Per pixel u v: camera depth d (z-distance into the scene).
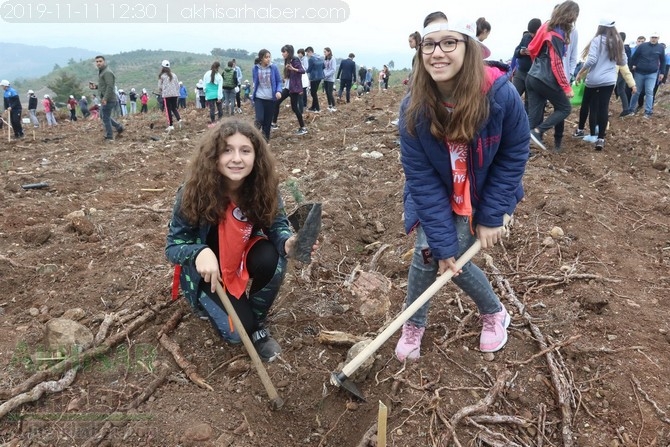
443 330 2.98
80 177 6.58
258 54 8.21
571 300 3.14
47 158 8.39
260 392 2.59
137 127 12.46
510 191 2.28
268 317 3.16
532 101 6.24
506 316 2.84
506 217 2.37
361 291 3.35
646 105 9.27
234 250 2.60
